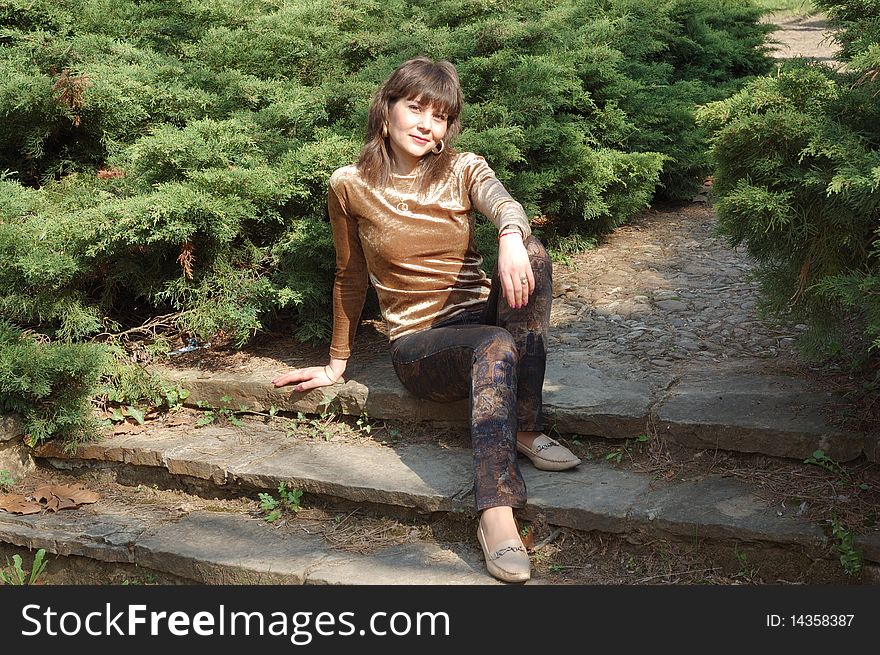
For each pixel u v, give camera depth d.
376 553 3.07
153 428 3.92
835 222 2.75
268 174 4.23
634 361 3.87
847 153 2.58
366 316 4.48
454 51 5.54
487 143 4.70
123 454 3.72
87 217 3.99
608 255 5.54
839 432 3.00
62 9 5.94
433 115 3.25
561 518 2.99
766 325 4.16
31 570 3.44
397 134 3.26
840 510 2.82
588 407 3.37
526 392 3.22
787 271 3.07
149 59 5.59
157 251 4.16
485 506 2.84
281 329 4.48
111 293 4.31
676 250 5.57
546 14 6.29
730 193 2.86
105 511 3.58
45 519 3.52
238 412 3.94
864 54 2.61
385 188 3.33
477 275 3.45
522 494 2.88
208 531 3.32
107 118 4.97
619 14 7.35
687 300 4.64
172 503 3.60
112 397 3.95
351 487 3.25
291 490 3.38
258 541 3.22
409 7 6.81
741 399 3.32
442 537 3.12
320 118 5.06
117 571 3.30
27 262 3.83
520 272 2.95
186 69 5.52
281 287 4.19
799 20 15.02
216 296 4.19
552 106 5.39
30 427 3.76
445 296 3.37
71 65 5.10
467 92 5.34
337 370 3.71
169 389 3.99
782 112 2.74
